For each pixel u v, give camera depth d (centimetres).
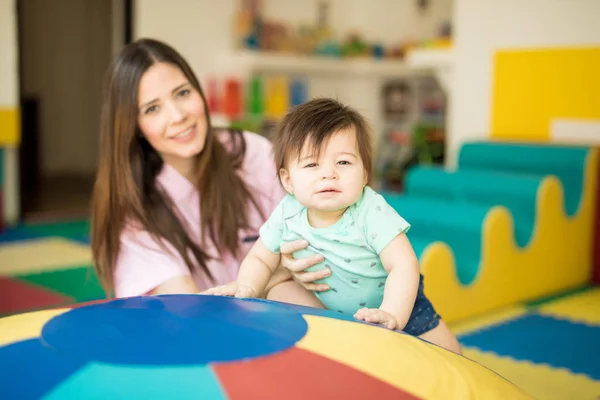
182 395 69
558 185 336
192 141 160
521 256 319
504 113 422
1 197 501
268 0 657
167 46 161
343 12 716
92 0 801
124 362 75
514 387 94
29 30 772
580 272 360
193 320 87
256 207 175
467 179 355
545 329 282
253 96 614
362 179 117
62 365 75
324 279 128
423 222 322
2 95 495
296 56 647
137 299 100
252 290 123
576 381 226
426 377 83
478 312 299
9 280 354
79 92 808
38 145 730
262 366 76
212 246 167
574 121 392
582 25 384
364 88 729
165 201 162
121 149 158
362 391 76
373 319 104
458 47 440
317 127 115
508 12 414
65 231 489
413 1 729
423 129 679
